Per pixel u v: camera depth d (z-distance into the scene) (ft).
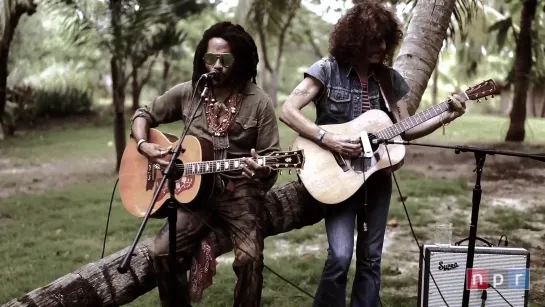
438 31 14.74
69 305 11.41
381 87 11.12
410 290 15.35
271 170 10.32
